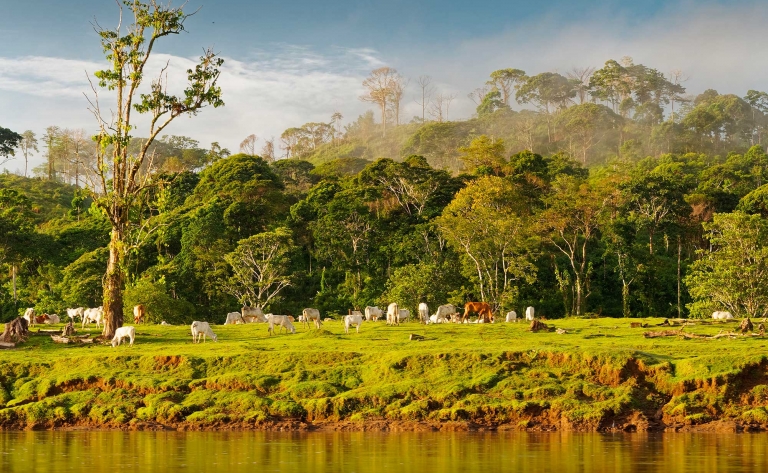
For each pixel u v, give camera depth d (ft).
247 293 263.90
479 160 369.30
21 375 110.93
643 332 140.87
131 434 89.66
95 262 255.91
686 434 86.89
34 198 463.42
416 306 235.81
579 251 315.99
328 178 420.77
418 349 114.93
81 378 105.29
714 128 650.84
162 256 291.79
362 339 134.51
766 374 96.78
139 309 181.37
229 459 73.31
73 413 96.89
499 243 246.27
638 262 280.51
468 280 260.21
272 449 78.89
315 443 82.53
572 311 274.77
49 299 260.62
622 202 300.40
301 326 175.73
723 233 219.00
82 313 186.39
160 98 144.56
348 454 75.77
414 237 293.02
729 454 74.33
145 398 100.48
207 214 291.38
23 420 96.27
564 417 91.81
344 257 305.32
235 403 97.45
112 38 142.10
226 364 110.63
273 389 102.37
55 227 337.11
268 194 328.29
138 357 113.29
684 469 67.05
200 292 274.16
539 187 343.05
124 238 143.95
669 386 97.50
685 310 277.85
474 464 70.23
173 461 72.33
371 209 338.34
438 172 334.03
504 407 93.25
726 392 94.73
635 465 69.10
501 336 139.33
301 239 331.36
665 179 307.37
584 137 655.35
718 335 130.82
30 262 296.10
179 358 111.55
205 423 93.35
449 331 149.69
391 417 93.81
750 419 90.58
